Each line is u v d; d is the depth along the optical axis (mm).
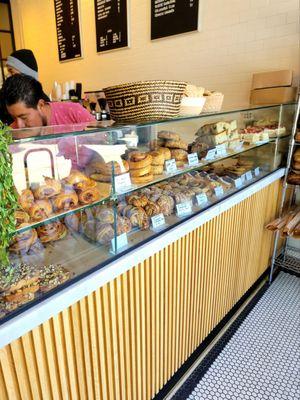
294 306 2141
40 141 923
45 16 4223
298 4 2117
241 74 2521
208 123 1640
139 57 3236
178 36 2836
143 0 3018
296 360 1692
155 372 1461
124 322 1179
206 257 1609
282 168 2266
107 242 1096
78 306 969
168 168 1405
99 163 1094
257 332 1904
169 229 1279
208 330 1866
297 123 2213
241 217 1868
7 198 711
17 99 1332
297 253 2604
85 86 4008
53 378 963
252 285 2361
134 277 1155
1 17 4754
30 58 2240
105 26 3436
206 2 2576
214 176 1762
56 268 963
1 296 831
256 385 1549
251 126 1994
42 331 884
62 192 983
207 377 1600
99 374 1137
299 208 2439
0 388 825
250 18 2367
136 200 1279
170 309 1437
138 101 1254
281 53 2273
